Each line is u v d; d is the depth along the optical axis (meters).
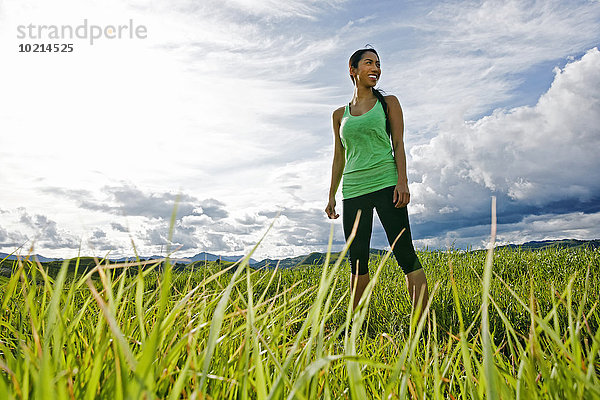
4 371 1.05
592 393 0.74
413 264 3.66
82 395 0.84
